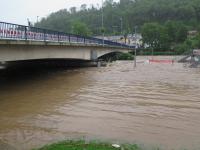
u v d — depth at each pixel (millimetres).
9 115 20188
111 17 167875
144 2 188375
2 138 15539
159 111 21469
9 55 27812
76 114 20516
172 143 14938
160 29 129375
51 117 19750
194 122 18750
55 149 12805
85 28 124562
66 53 43188
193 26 161375
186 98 26109
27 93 27875
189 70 51188
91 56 58094
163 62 71500
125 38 129250
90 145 13148
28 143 14766
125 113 20844
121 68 55031
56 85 32844
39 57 34312
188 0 185250
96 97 26422
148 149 13938
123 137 15742
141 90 30062
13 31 27344
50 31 36219
